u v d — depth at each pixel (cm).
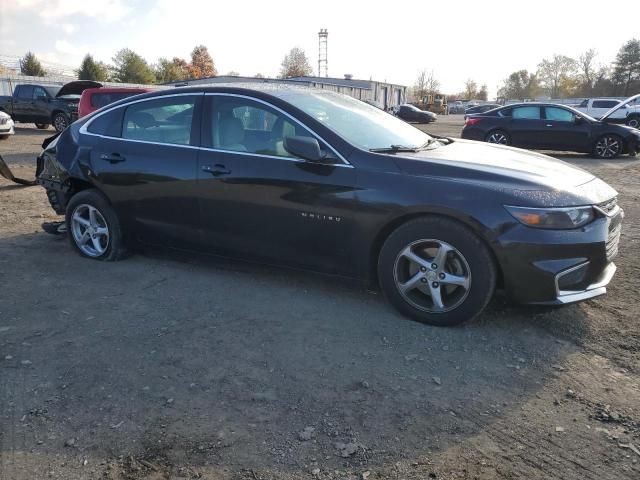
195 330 366
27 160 1230
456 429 263
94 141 494
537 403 284
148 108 472
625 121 2233
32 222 661
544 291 336
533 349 339
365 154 375
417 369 316
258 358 329
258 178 403
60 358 330
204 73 8038
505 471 235
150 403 284
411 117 3809
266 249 417
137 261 508
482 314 385
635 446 250
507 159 396
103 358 330
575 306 402
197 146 437
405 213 355
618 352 336
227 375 311
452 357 329
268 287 442
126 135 480
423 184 353
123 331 366
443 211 344
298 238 398
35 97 2014
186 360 327
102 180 483
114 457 245
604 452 247
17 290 439
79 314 393
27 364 323
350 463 240
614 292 431
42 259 517
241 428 264
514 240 330
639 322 376
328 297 421
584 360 327
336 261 391
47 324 377
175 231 457
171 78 7538
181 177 439
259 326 372
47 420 271
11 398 289
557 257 332
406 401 285
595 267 346
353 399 287
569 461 241
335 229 381
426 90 9894
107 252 502
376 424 266
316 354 334
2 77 3456
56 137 553
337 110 432
